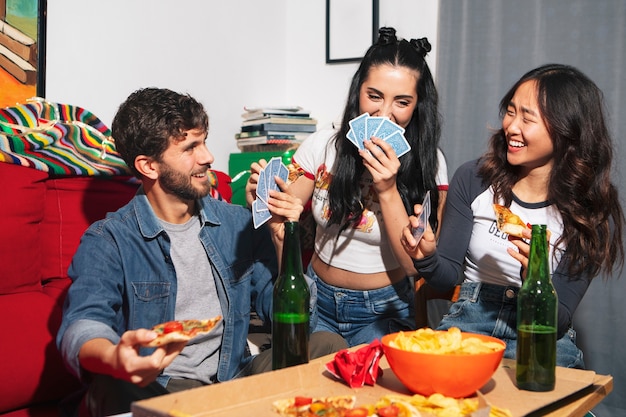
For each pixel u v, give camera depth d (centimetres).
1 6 237
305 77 356
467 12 298
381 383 132
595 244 174
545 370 127
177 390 158
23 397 171
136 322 160
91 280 151
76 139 225
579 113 173
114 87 279
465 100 300
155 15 292
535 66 285
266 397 119
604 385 137
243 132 330
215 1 319
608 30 270
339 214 201
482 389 129
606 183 177
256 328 241
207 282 171
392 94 194
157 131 157
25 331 176
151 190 165
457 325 184
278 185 163
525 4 287
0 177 187
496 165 190
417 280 217
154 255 163
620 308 267
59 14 257
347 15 337
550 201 182
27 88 246
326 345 161
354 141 187
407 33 324
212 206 177
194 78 312
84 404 139
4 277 184
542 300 128
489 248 189
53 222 203
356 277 206
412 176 206
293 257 133
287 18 360
